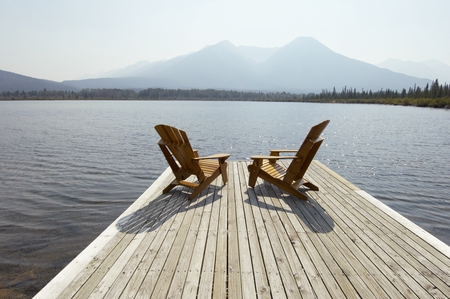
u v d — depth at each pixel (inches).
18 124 1076.5
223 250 112.0
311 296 84.4
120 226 135.3
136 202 170.2
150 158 490.0
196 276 94.3
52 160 468.4
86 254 108.3
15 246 191.6
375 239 121.6
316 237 123.6
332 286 89.4
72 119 1339.8
